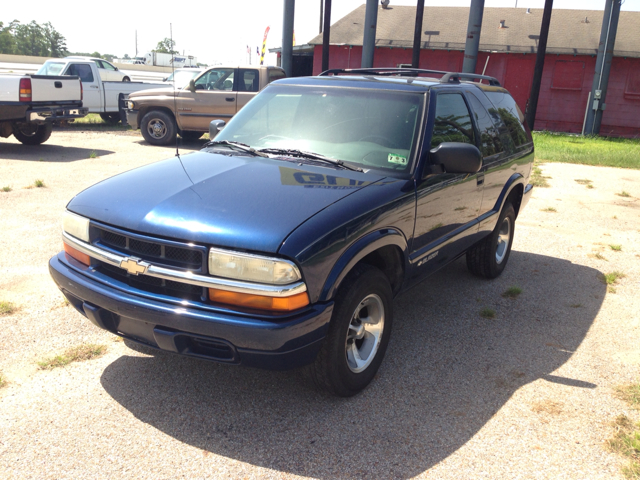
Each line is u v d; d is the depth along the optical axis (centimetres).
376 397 327
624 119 2402
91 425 288
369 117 379
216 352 278
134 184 323
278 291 260
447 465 270
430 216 371
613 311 475
